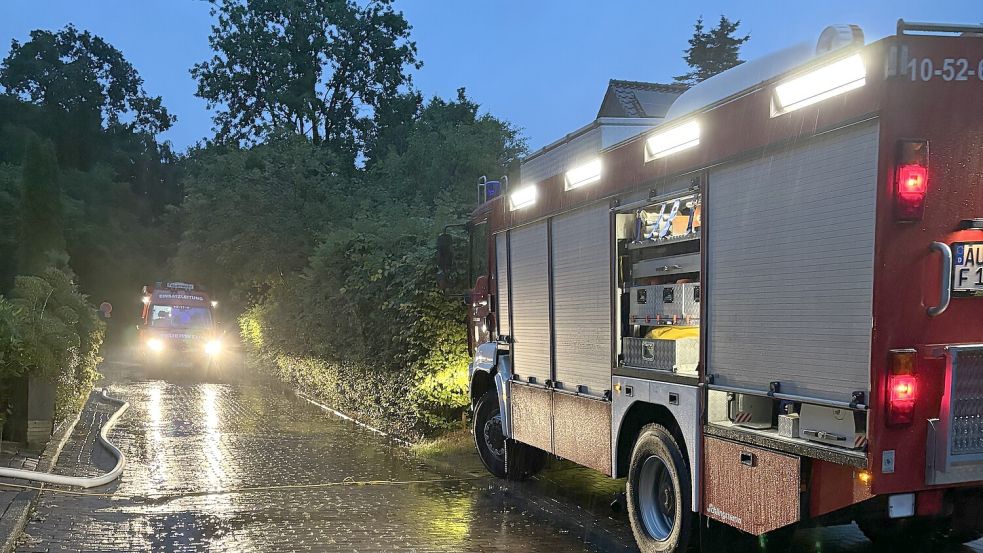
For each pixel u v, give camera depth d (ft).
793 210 15.01
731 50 119.14
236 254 83.51
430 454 36.27
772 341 15.47
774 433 15.76
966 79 13.61
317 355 59.77
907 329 13.46
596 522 24.21
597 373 22.49
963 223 13.61
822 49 16.90
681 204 18.88
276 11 119.85
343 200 85.87
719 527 18.30
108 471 32.53
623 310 21.34
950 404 13.58
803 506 14.94
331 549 21.44
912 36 13.32
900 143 13.24
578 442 23.59
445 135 84.84
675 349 18.78
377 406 46.78
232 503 27.17
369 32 122.72
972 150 13.69
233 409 56.08
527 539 22.48
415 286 39.29
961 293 13.65
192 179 96.84
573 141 25.00
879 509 14.76
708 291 17.34
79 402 50.34
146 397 62.90
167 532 23.24
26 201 103.55
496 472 30.60
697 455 17.76
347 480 31.35
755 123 16.02
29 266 101.19
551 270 25.35
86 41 221.87
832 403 14.02
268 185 83.15
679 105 21.54
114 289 167.12
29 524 23.58
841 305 13.94
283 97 113.91
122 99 225.97
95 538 22.45
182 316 86.79
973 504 14.92
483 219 32.17
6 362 34.24
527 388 27.07
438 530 23.49
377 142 123.13
